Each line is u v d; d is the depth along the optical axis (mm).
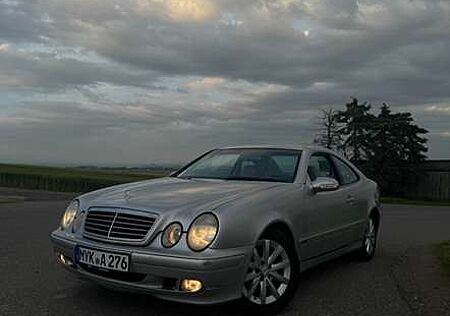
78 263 4746
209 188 5207
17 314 4738
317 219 5770
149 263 4309
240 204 4695
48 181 41031
